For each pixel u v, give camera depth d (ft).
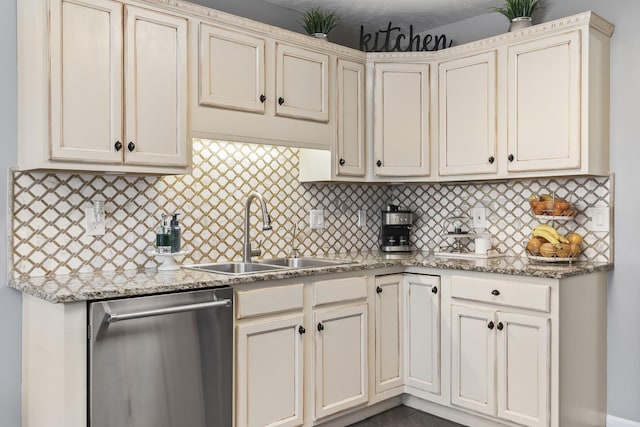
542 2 10.11
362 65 10.63
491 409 8.86
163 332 6.84
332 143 10.09
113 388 6.40
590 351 8.91
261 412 7.93
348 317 9.21
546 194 10.09
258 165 10.10
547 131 9.07
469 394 9.20
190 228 9.13
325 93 9.92
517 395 8.55
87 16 6.97
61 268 7.78
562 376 8.20
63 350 6.11
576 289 8.51
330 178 10.08
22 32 7.28
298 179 10.75
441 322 9.65
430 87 10.66
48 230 7.67
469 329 9.21
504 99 9.63
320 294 8.74
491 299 8.87
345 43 11.96
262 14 10.44
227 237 9.62
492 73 9.76
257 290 7.88
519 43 9.42
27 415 7.30
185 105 7.92
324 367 8.80
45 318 6.65
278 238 10.43
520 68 9.41
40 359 6.83
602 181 9.36
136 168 7.48
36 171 7.33
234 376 7.63
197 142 9.23
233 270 9.47
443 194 11.75
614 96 9.23
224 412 7.48
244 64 8.70
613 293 9.30
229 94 8.50
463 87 10.20
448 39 11.74
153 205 8.69
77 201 7.92
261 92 8.91
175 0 7.85
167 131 7.74
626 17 9.11
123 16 7.30
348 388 9.18
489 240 10.55
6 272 7.37
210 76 8.27
